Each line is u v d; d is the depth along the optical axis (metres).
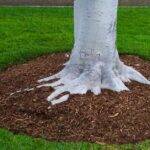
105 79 6.70
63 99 6.40
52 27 11.84
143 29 11.86
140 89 6.79
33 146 5.59
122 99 6.43
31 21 12.53
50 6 15.46
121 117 6.13
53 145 5.60
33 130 6.01
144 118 6.17
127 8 15.02
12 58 8.79
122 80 6.89
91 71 6.67
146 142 5.68
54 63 7.96
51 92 6.61
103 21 6.61
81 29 6.70
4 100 6.68
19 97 6.65
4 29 11.49
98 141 5.73
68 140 5.76
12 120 6.23
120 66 6.99
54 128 6.02
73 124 6.04
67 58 8.33
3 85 7.21
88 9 6.59
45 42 10.33
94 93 6.49
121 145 5.61
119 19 13.05
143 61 8.54
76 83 6.60
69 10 14.52
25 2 16.23
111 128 5.97
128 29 11.81
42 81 7.02
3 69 8.28
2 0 16.38
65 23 12.35
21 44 10.08
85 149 5.50
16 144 5.64
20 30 11.45
